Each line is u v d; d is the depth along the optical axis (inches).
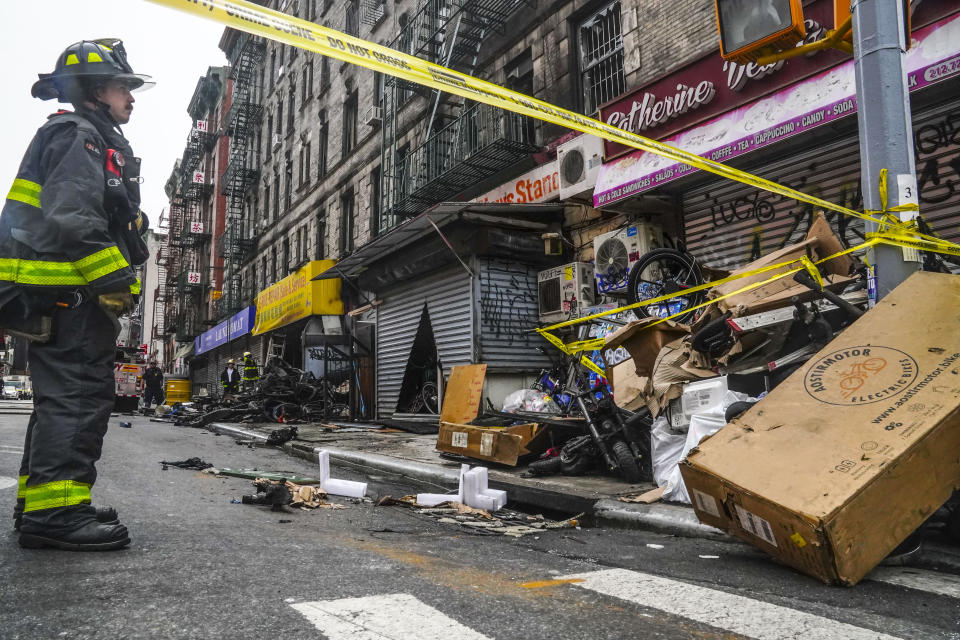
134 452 301.7
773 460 107.3
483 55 510.6
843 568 94.7
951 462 100.7
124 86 115.3
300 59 963.3
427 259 468.1
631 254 348.5
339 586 89.3
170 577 89.3
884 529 97.3
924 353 111.7
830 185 265.4
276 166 1050.7
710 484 112.3
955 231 226.1
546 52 446.3
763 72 264.2
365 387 576.7
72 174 100.4
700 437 170.9
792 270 173.0
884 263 139.3
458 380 294.8
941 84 213.9
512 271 439.2
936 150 232.7
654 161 313.3
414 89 599.2
